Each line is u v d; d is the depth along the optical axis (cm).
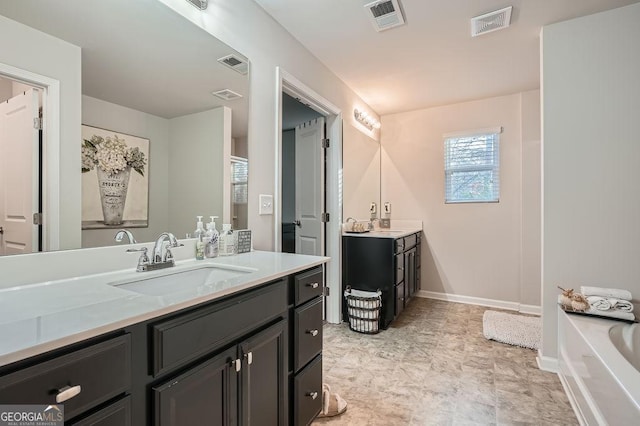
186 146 155
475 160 373
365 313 279
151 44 139
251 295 114
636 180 193
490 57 263
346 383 199
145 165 137
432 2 192
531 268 335
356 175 350
